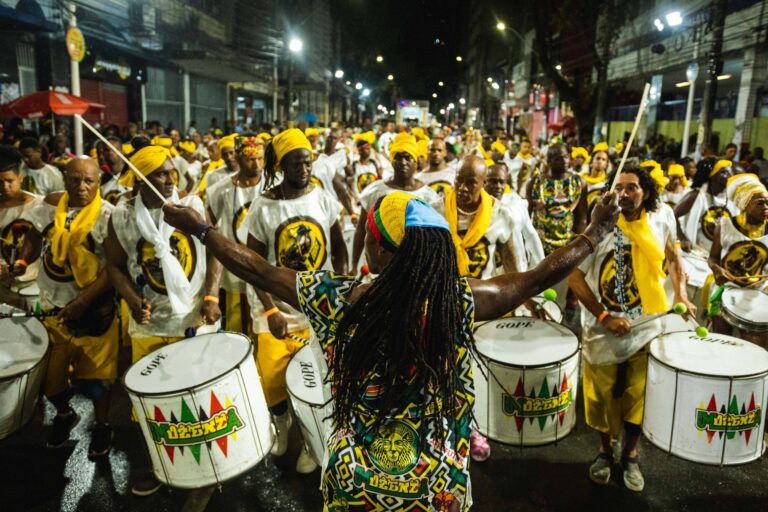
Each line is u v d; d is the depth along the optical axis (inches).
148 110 892.6
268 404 162.4
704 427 125.9
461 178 158.6
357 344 70.3
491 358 129.6
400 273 69.4
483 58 3046.3
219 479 120.3
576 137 986.1
